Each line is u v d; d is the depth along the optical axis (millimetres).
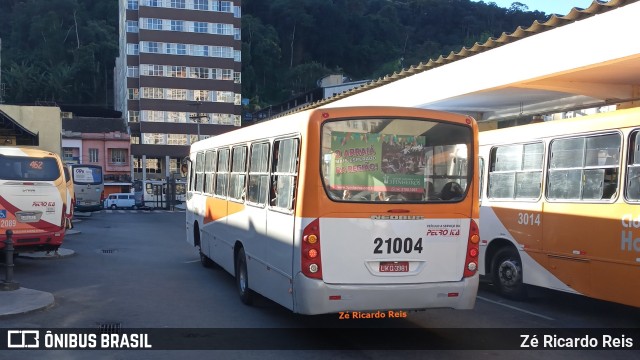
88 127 74000
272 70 107188
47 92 90625
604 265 7453
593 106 12336
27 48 104875
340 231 6281
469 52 12969
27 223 11719
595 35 9109
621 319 8156
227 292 9867
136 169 74750
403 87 14969
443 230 6609
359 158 6445
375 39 117938
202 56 75625
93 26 105875
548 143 8586
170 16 74375
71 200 20562
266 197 7629
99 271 12156
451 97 13078
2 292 9039
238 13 81188
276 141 7391
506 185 9555
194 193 13188
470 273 6699
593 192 7703
